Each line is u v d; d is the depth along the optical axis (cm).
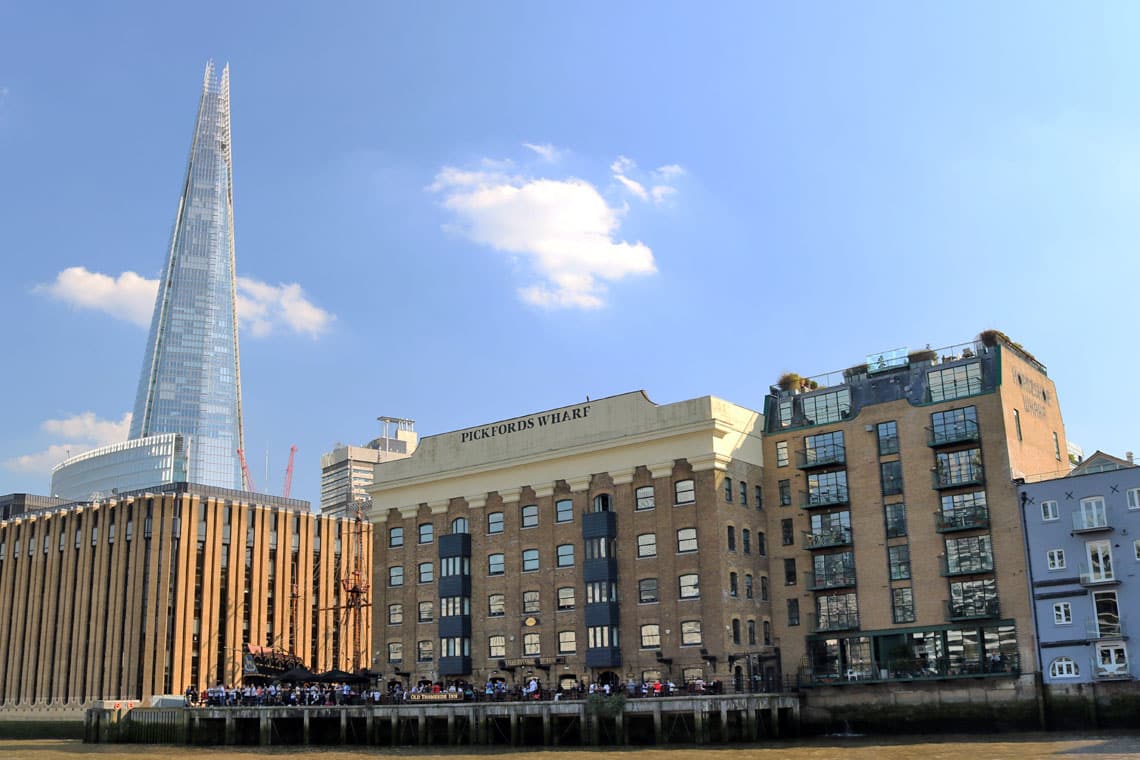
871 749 5662
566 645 7794
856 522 7381
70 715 10938
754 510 7731
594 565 7675
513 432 8406
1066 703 6341
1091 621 6334
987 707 6581
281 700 8088
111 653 10806
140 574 10881
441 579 8462
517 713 6738
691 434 7481
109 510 11362
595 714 6506
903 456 7262
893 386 7431
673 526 7481
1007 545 6725
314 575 12200
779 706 6981
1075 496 6519
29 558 12075
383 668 8775
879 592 7188
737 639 7212
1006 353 7162
